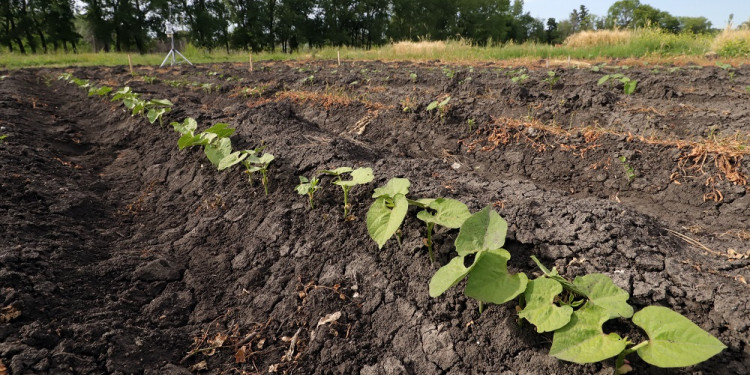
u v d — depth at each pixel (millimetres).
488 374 2102
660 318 1849
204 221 3549
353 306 2580
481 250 2244
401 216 2494
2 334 2107
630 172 4336
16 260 2631
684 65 11109
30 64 16641
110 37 36906
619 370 1896
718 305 2086
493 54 15984
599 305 1967
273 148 4285
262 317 2613
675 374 1877
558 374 1975
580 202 3059
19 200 3527
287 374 2275
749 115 5598
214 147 4172
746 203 3641
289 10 41500
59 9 35500
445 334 2303
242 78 11102
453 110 5789
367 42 48031
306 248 3023
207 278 2943
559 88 8102
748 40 13555
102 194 4199
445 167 4223
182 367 2268
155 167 4715
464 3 46312
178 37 38625
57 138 5594
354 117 6598
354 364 2283
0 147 4434
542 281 2109
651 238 2639
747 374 1832
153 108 5754
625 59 13453
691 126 5680
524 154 5055
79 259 2930
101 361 2131
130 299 2668
